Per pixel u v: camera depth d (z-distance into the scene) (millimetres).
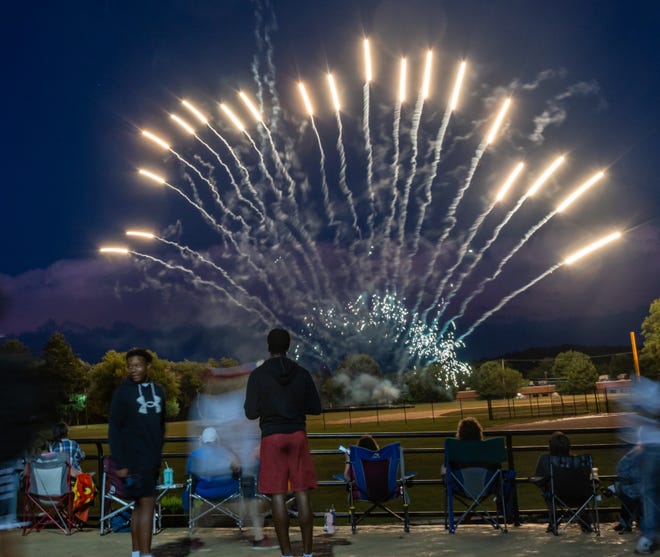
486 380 124062
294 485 6270
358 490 8289
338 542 7590
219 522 8820
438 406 135500
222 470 8156
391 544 7387
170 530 8547
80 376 106062
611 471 20969
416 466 27938
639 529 7883
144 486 6281
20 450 4285
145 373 6551
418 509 16375
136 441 6320
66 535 8266
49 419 4418
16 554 4496
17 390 4242
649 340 85750
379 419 100188
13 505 4457
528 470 24703
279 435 6285
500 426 64250
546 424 64938
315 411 6566
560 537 7551
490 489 8227
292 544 7547
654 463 6785
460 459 8102
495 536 7691
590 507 8039
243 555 7066
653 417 7055
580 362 120875
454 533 7941
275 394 6355
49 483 8492
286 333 6605
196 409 8406
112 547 7520
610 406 104250
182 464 31328
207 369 8516
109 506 8789
